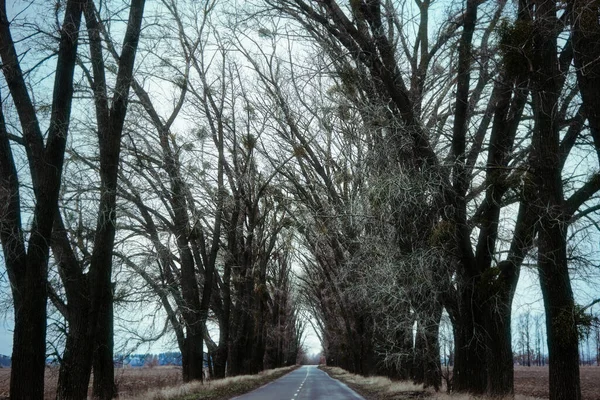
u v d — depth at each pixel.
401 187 16.78
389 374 32.72
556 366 12.24
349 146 24.52
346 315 45.97
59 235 14.64
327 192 30.33
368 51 16.94
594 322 12.27
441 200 16.55
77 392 14.12
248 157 33.69
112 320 20.23
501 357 16.72
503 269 16.30
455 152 16.66
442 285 17.39
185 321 27.58
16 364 11.20
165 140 25.91
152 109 24.45
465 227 16.17
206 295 30.34
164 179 26.41
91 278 14.64
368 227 20.72
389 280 18.31
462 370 18.39
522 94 13.57
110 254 14.98
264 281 43.94
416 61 20.33
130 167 24.55
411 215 17.73
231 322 40.38
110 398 19.67
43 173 12.00
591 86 11.44
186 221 27.83
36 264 11.50
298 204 35.28
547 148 12.30
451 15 16.73
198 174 30.30
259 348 58.47
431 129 18.94
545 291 12.64
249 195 35.81
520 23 11.73
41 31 12.38
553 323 12.19
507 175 15.31
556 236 12.42
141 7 15.07
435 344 19.61
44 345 11.52
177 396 22.41
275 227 43.03
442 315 19.12
